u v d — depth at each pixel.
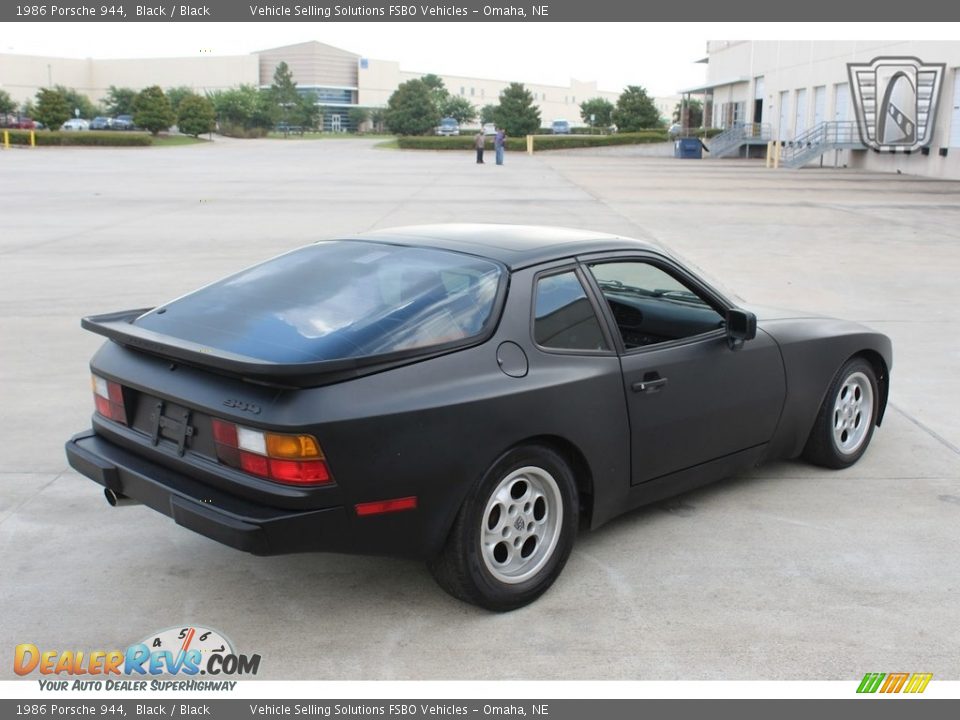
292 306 3.56
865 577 3.83
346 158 49.88
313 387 3.03
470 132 105.44
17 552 4.00
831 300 9.95
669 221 18.12
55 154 50.00
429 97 101.31
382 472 3.09
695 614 3.53
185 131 76.69
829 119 46.31
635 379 3.85
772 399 4.54
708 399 4.19
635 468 3.94
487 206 21.08
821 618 3.51
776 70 55.19
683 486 4.27
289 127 114.12
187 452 3.31
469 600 3.44
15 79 122.50
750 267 12.25
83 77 131.88
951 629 3.44
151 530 4.24
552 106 172.12
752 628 3.44
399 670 3.16
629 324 4.17
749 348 4.39
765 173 38.56
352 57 137.38
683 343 4.13
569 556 3.84
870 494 4.73
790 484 4.87
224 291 3.87
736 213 19.94
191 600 3.61
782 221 18.30
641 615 3.52
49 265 11.93
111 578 3.78
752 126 57.72
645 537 4.20
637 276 4.15
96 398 3.77
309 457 2.97
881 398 5.29
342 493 3.03
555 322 3.65
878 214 19.95
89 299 9.64
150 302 9.50
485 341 3.39
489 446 3.30
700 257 13.14
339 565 3.92
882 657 3.26
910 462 5.20
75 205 20.61
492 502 3.39
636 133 69.31
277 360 3.15
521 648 3.30
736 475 5.00
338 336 3.28
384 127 134.12
